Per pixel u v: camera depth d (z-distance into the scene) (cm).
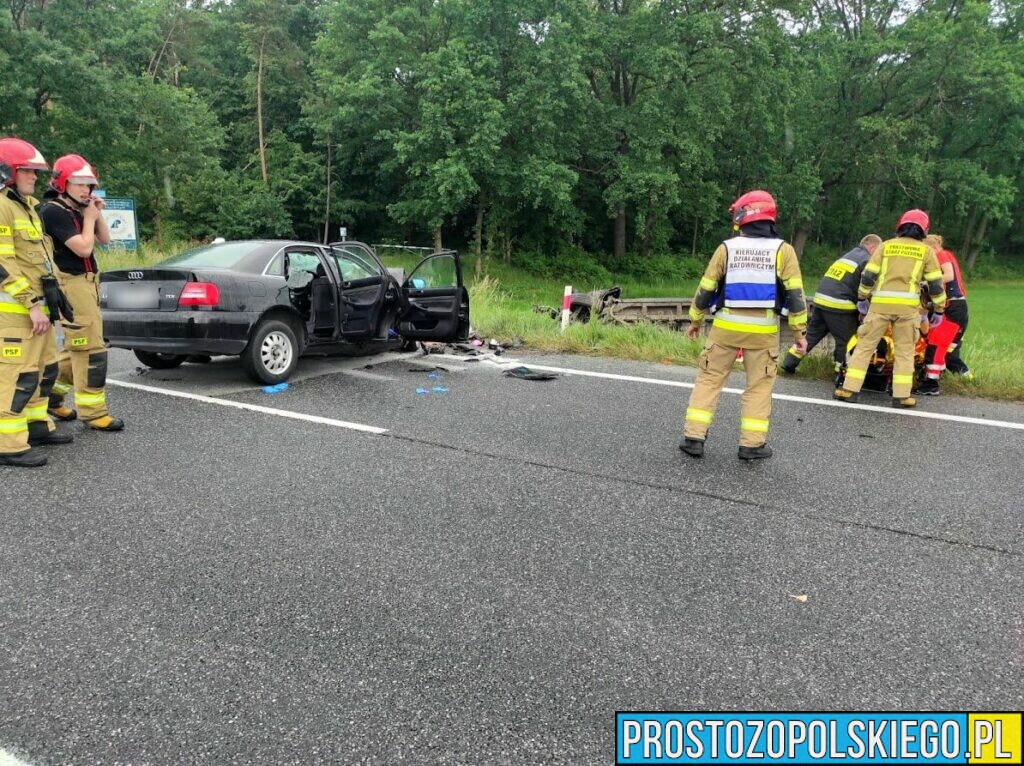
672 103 3238
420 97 3119
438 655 249
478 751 205
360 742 207
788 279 453
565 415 578
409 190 3309
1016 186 4650
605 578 307
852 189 4553
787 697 234
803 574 316
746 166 3875
